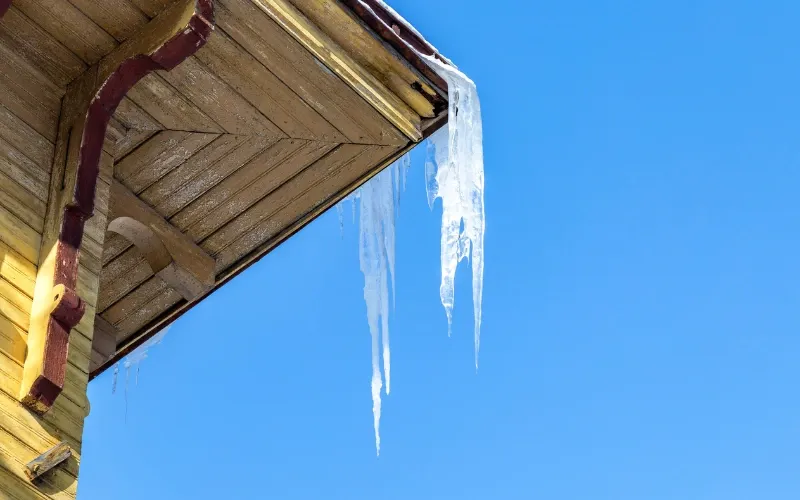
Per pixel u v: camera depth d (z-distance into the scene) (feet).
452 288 33.17
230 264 32.89
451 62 30.66
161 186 31.04
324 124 30.19
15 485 23.93
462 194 31.96
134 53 27.73
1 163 26.91
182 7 27.45
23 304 25.91
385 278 35.37
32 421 24.89
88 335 26.81
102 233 28.19
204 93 29.43
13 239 26.40
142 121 29.81
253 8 27.89
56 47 28.45
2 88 27.68
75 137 27.84
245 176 31.14
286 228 32.55
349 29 29.07
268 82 29.27
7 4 26.81
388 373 34.99
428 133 31.07
